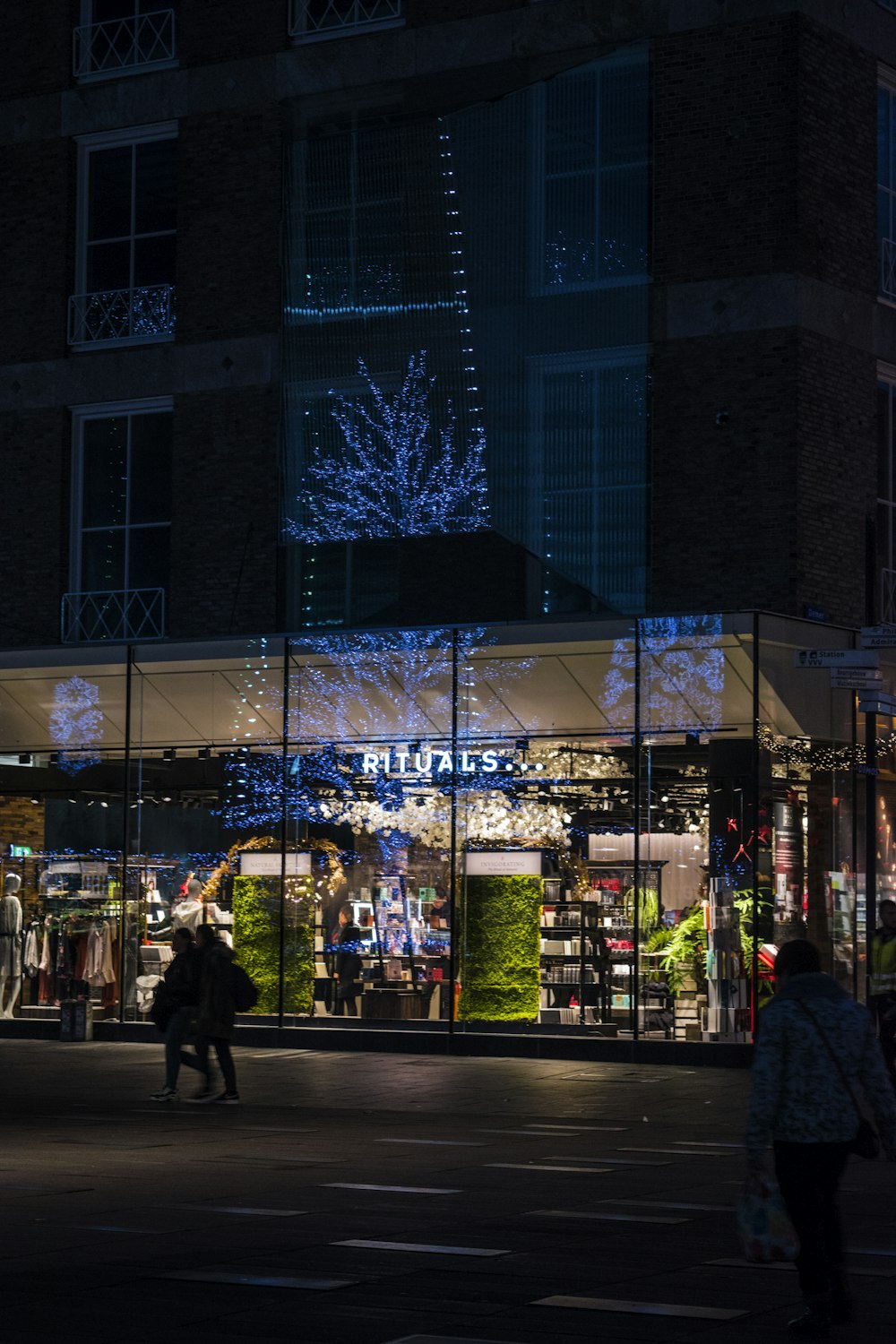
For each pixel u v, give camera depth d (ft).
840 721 81.05
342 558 87.35
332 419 88.02
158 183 92.73
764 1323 27.94
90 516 93.45
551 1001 80.07
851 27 83.41
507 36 85.51
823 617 80.28
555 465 83.71
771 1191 26.99
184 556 90.53
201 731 87.81
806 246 80.38
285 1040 84.84
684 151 82.02
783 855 77.82
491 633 82.33
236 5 90.99
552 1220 37.70
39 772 91.30
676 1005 77.77
